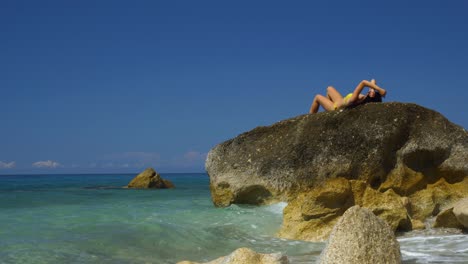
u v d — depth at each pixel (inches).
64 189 1103.6
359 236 286.2
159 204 625.0
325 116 545.0
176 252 376.5
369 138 521.7
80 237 384.2
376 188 519.5
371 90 557.3
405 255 367.2
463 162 528.4
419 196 521.0
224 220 486.0
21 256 327.0
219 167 571.5
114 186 1333.7
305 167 529.7
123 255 354.0
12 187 1227.2
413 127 530.3
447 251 382.0
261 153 555.2
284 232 460.8
